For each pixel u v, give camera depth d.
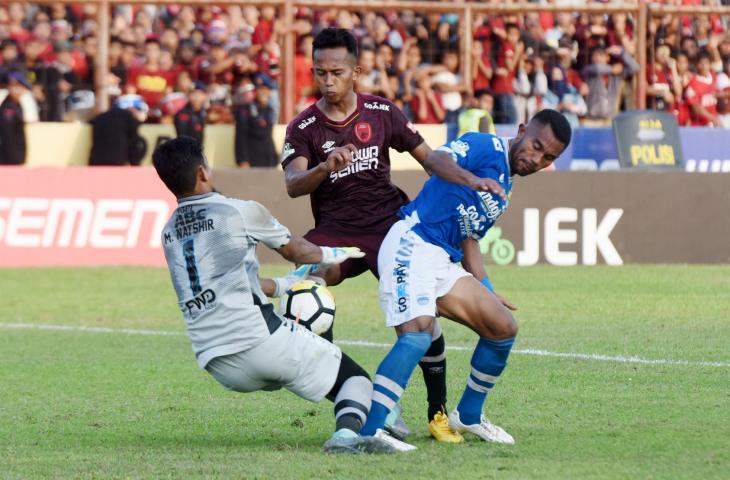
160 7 44.38
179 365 22.80
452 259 15.16
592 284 34.91
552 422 16.73
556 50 45.25
